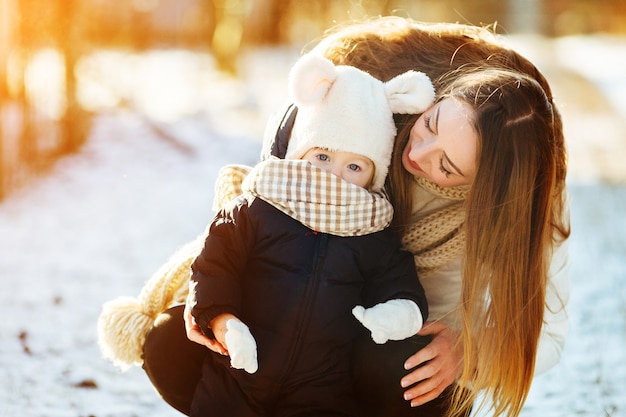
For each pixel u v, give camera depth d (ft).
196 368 9.91
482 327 9.40
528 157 9.01
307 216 9.00
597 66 71.05
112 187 28.58
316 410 9.23
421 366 9.46
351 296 9.21
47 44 32.45
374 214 9.12
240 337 8.59
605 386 13.84
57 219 24.16
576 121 44.91
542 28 105.40
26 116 27.81
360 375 9.45
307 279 9.05
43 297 17.62
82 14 33.32
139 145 35.42
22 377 13.51
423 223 9.88
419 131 9.25
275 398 9.30
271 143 9.66
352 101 9.03
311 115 9.11
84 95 42.04
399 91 9.25
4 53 28.66
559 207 10.07
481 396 12.66
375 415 9.60
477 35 10.71
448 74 9.88
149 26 87.86
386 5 49.70
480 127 8.92
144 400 12.97
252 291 9.16
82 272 19.54
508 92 9.05
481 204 9.02
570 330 16.56
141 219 24.85
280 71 68.54
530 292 9.31
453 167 9.07
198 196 28.32
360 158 9.16
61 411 12.30
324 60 9.03
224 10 60.13
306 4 97.35
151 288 10.32
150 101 48.19
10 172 26.40
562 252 10.51
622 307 17.84
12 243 21.54
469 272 9.21
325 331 9.12
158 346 9.90
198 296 8.90
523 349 9.39
